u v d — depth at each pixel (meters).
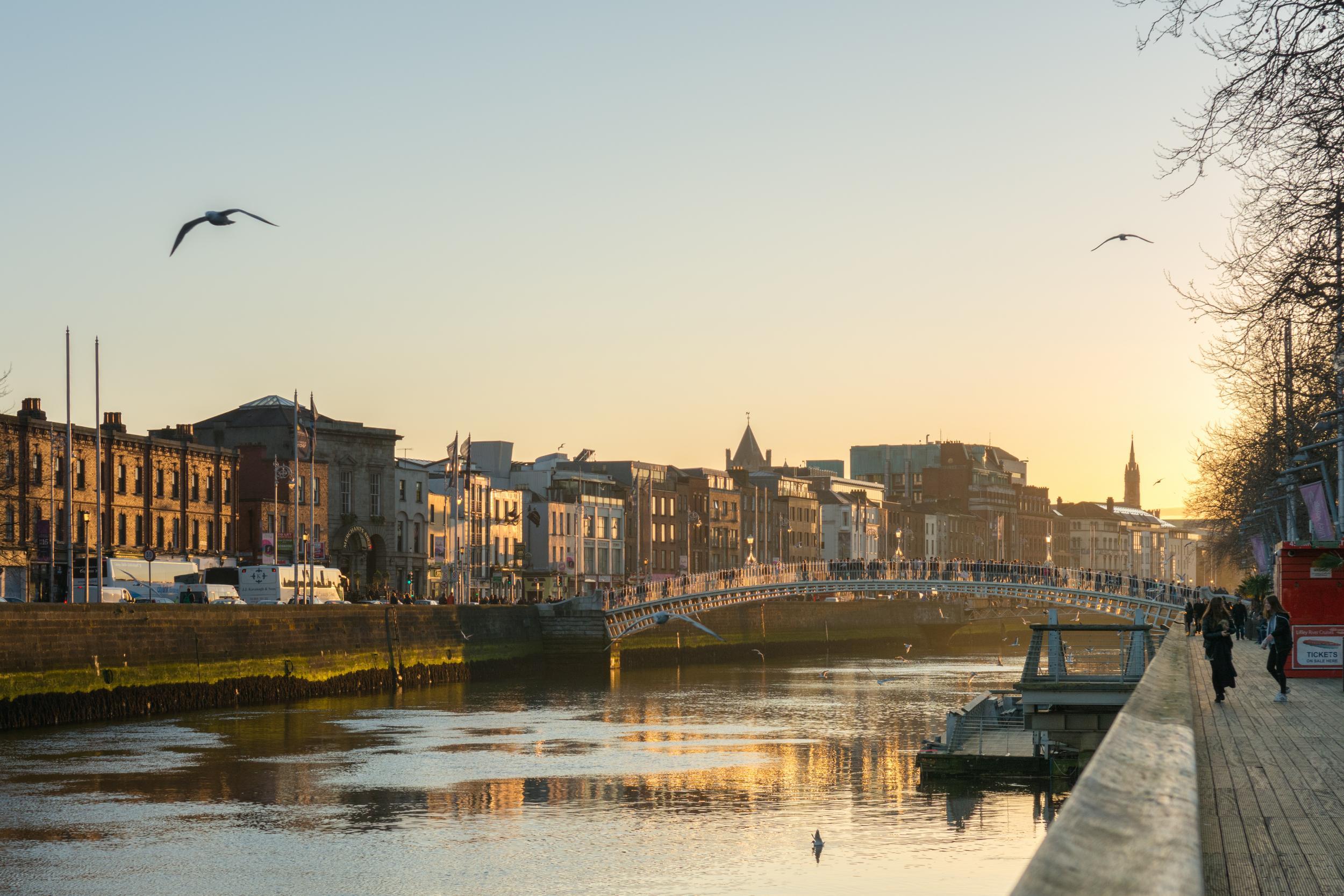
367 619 100.06
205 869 40.81
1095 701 51.53
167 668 77.50
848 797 53.22
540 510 169.62
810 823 48.00
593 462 192.12
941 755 56.16
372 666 99.75
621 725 77.94
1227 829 14.41
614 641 127.00
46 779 54.50
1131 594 120.38
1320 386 43.28
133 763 58.94
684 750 66.62
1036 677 52.72
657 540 192.50
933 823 47.84
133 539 108.75
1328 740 22.92
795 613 170.38
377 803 51.41
